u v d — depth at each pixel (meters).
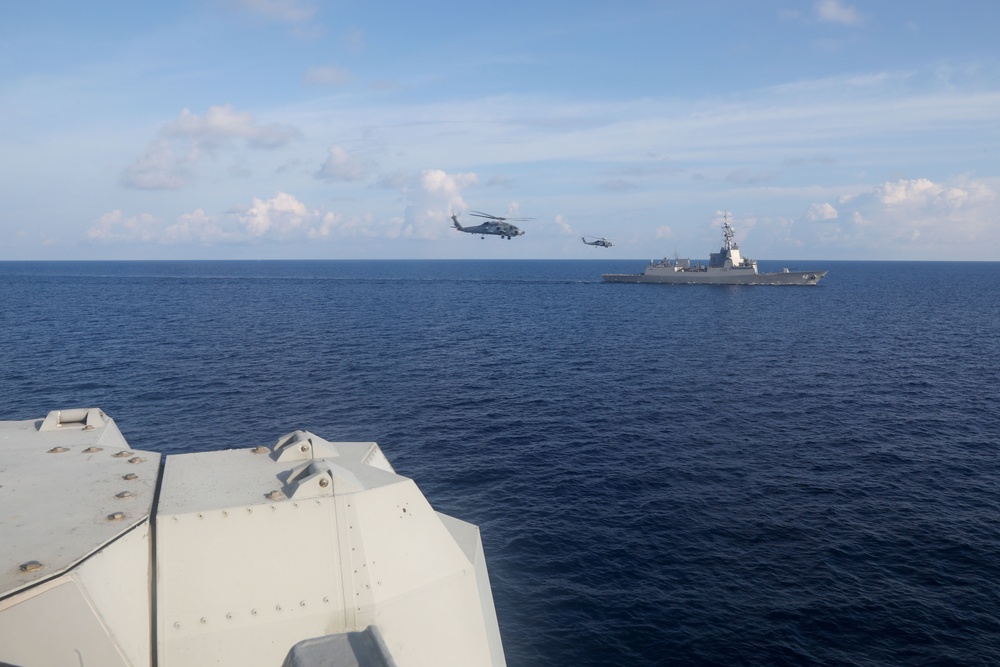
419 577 8.14
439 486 27.91
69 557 6.16
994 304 122.38
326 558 7.54
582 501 26.38
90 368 51.28
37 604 5.69
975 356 62.88
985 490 27.70
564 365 56.38
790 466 30.67
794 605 19.08
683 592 19.80
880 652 17.08
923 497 26.88
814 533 23.56
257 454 9.55
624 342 70.94
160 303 111.69
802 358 61.19
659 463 30.95
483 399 43.31
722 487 27.94
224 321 85.38
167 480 8.32
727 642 17.52
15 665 5.55
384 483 8.35
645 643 17.48
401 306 111.81
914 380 50.91
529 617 18.56
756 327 85.38
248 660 6.95
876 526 24.12
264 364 54.44
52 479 8.12
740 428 36.97
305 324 83.50
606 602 19.28
